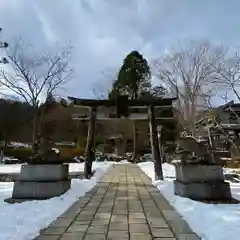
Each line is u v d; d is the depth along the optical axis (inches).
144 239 147.5
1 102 1199.6
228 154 783.7
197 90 1013.8
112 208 228.4
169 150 1027.9
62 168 291.7
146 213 209.9
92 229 165.9
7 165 870.4
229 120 729.0
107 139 1482.5
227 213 201.5
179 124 878.4
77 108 519.5
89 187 364.2
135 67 1237.1
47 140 296.2
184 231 162.4
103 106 482.9
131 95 1224.2
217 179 266.8
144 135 1330.0
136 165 917.8
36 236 152.1
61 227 169.9
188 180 266.4
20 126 1221.7
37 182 269.0
